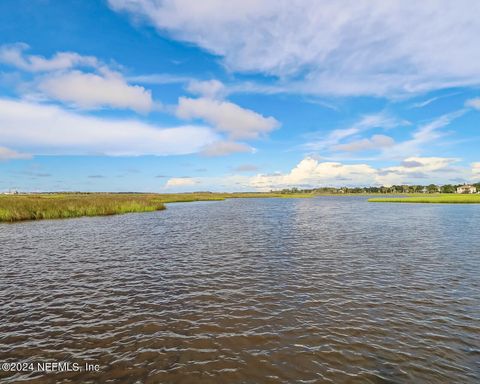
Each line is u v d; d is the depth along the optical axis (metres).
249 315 9.73
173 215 49.72
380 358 7.24
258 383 6.41
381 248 20.72
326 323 9.09
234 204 98.75
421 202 95.75
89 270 15.21
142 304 10.72
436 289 12.05
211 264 16.38
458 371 6.73
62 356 7.46
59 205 45.97
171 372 6.80
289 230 30.48
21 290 12.19
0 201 42.50
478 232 28.17
